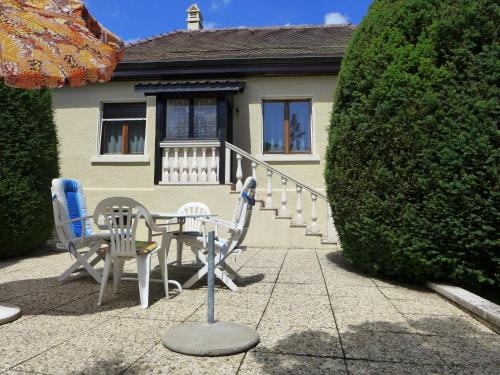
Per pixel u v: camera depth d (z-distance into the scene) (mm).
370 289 4500
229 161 8930
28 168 7004
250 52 10289
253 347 2713
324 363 2455
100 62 3840
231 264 6180
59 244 4621
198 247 4555
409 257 4305
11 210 6645
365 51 4891
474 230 3875
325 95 9844
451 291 3955
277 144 10070
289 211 9320
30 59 3547
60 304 3832
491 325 3131
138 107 10391
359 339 2887
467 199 3836
